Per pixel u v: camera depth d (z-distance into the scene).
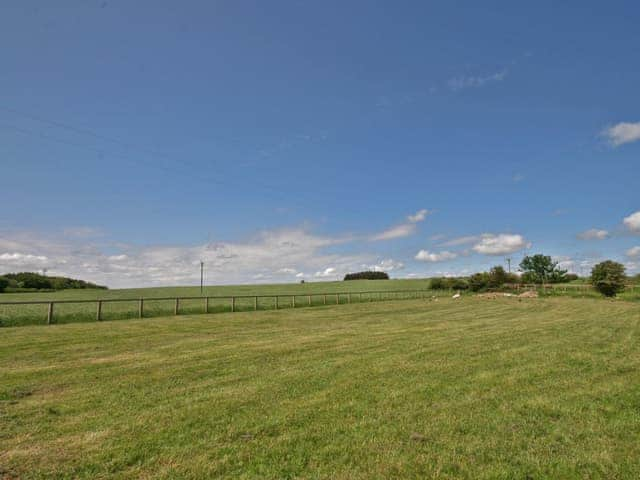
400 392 6.89
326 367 8.97
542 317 21.78
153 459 4.40
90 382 7.85
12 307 35.25
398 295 52.66
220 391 7.10
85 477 4.04
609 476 4.00
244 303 38.25
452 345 11.77
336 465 4.25
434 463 4.27
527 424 5.39
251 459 4.39
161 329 17.58
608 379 7.68
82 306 36.34
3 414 5.91
